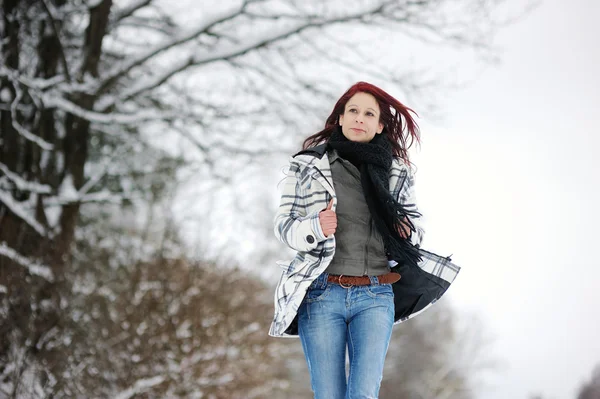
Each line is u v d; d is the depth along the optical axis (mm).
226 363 15961
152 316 15109
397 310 4934
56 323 12117
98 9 14930
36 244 13586
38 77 14758
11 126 14305
